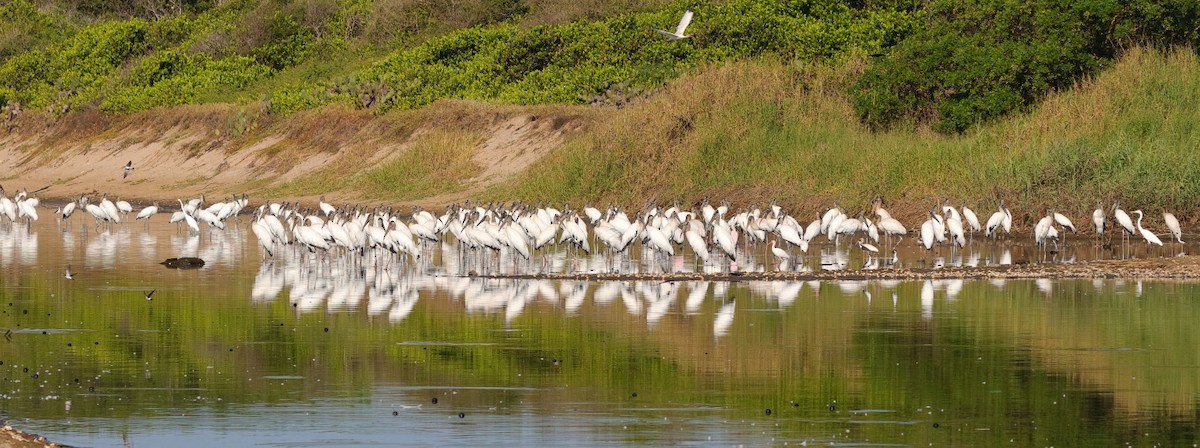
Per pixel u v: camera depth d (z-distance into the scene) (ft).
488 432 37.40
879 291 65.21
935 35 115.75
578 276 71.92
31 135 188.34
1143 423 37.91
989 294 63.82
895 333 52.60
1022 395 41.47
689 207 105.40
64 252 89.61
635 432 37.32
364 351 49.67
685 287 67.36
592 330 53.93
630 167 111.96
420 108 148.25
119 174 163.32
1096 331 52.75
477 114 139.85
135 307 61.67
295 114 157.89
